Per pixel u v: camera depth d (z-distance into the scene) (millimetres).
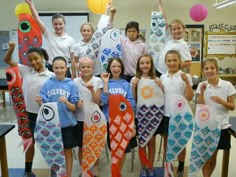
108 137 2473
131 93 2480
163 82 2516
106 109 2465
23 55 2570
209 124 2166
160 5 3031
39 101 2273
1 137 2072
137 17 6535
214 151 2246
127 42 2902
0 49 6410
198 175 2668
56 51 3123
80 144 2494
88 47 2934
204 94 2295
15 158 3256
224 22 6703
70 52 3211
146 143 2531
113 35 2793
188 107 2275
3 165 2330
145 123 2512
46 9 6375
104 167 3006
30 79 2453
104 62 2803
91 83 2434
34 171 2920
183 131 2295
